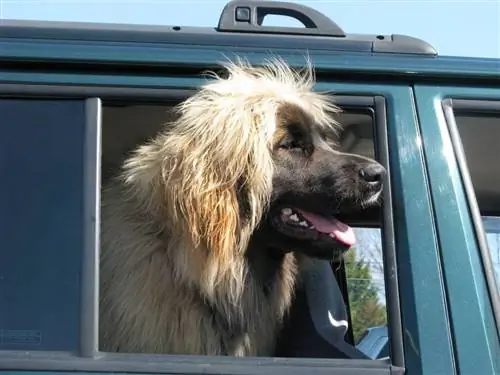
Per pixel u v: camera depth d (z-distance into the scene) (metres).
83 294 1.74
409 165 1.82
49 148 1.82
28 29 1.87
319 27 1.97
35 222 1.79
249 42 1.93
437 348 1.70
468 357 1.69
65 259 1.77
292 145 2.22
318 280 2.34
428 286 1.74
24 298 1.75
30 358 1.69
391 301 1.74
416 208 1.79
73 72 1.84
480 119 1.93
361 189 2.13
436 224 1.78
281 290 2.30
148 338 2.05
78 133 1.82
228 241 2.10
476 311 1.72
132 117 2.07
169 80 1.86
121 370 1.68
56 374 1.67
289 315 2.33
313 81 1.91
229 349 2.15
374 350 1.92
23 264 1.77
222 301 2.13
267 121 2.16
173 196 2.06
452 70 1.88
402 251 1.77
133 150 2.22
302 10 2.00
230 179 2.10
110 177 2.26
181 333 2.08
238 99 2.15
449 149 1.84
